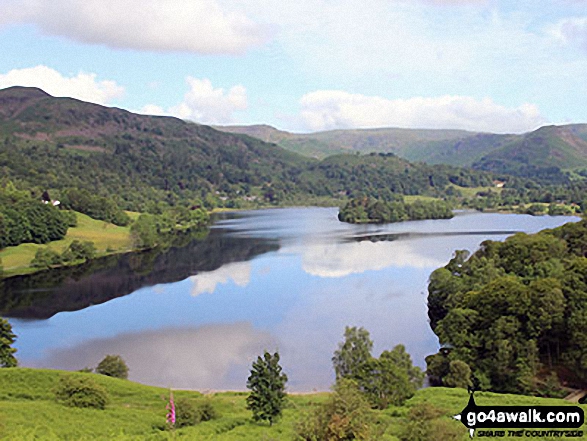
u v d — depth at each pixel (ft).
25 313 324.19
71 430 138.82
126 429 145.07
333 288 373.20
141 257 524.93
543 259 277.03
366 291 361.92
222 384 216.13
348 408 98.53
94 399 165.27
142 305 338.75
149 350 255.50
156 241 614.75
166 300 350.23
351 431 94.38
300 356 244.01
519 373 188.96
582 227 327.06
